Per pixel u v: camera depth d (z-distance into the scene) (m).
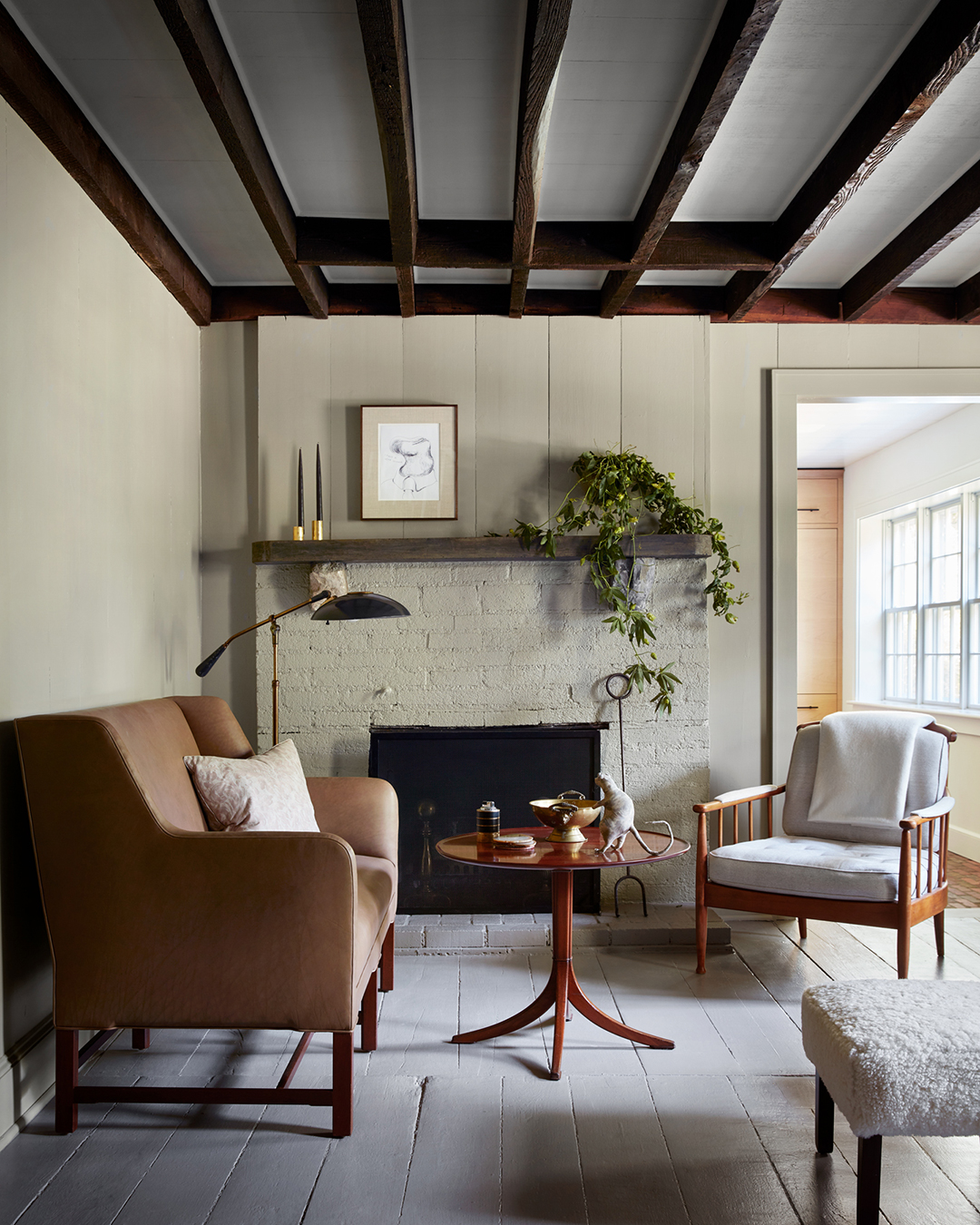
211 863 2.02
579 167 2.85
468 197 3.03
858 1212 1.62
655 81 2.41
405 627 3.70
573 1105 2.14
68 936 2.04
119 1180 1.84
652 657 3.71
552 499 3.80
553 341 3.82
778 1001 2.80
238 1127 2.06
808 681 6.59
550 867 2.29
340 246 3.19
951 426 5.12
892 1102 1.54
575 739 3.69
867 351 3.92
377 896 2.47
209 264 3.59
